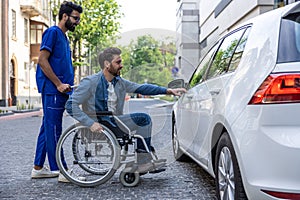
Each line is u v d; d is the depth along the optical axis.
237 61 3.48
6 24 27.98
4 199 4.23
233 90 3.26
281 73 2.76
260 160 2.76
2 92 27.86
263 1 13.37
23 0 31.33
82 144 4.71
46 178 5.20
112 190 4.58
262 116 2.77
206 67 4.62
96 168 4.75
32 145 8.47
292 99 2.69
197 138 4.41
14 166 6.04
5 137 10.09
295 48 2.85
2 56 27.86
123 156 4.63
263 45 3.09
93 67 4.72
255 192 2.79
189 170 5.52
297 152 2.61
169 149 5.50
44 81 4.97
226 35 4.37
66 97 5.00
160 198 4.23
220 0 19.91
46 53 4.87
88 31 30.72
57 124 5.01
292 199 2.63
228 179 3.37
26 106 27.22
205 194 4.36
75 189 4.63
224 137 3.41
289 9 3.10
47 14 36.41
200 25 26.55
